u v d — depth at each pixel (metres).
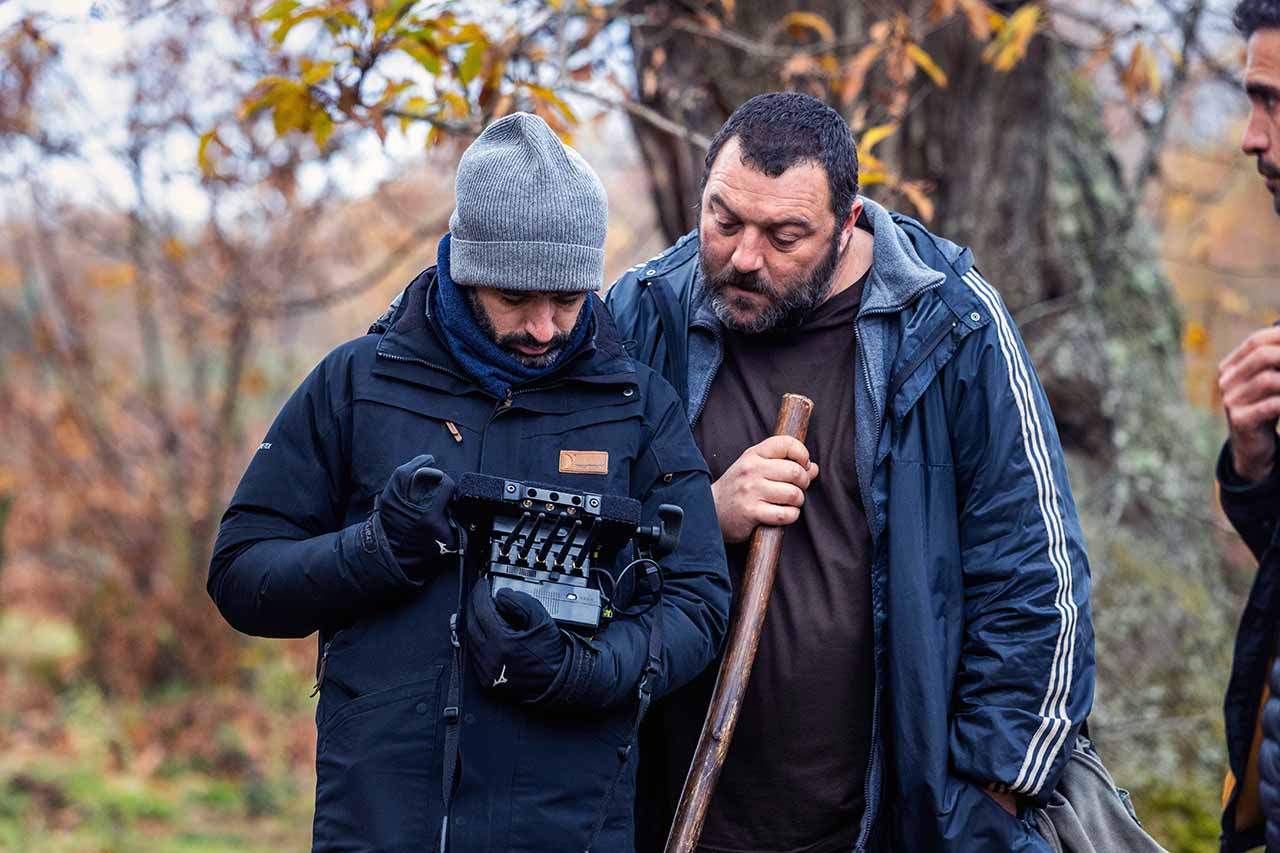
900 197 7.98
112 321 21.11
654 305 5.34
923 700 4.85
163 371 20.11
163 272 16.58
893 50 7.05
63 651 19.97
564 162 4.37
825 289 5.03
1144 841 5.12
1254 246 15.85
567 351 4.45
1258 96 4.68
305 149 10.16
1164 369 9.49
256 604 4.32
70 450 19.94
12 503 20.20
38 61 10.45
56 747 17.39
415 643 4.27
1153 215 12.01
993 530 4.96
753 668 5.08
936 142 8.22
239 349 19.17
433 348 4.45
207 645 19.56
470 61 6.47
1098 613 8.72
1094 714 8.61
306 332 20.77
